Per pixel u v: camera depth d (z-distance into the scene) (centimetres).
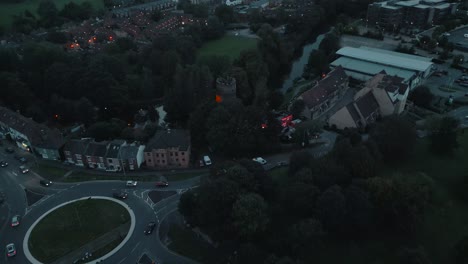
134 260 12244
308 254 11850
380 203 12738
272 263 10838
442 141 16575
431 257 12025
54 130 17962
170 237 13088
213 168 14112
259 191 13588
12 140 19012
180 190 15350
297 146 17875
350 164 14175
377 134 16312
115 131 18838
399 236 12681
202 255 12331
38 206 14612
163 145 16738
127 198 14925
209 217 12481
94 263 12156
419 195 12875
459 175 15275
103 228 13500
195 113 18962
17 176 16312
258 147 17188
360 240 12600
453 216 13462
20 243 12962
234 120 17088
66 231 13400
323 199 12256
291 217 12975
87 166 17038
